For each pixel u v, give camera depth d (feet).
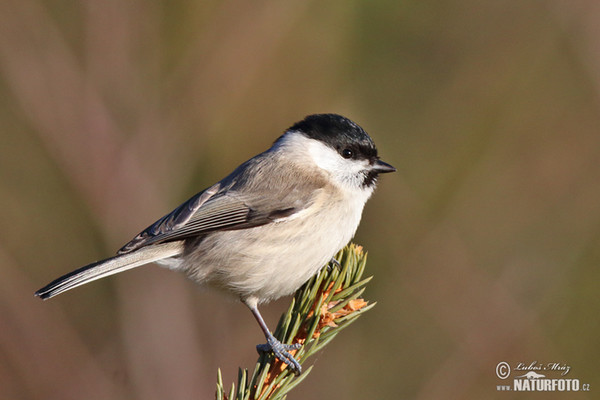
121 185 35.91
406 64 40.73
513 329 34.78
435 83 40.96
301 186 22.48
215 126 37.55
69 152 35.86
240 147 37.76
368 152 23.63
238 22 37.91
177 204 36.76
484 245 37.55
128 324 35.27
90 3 36.60
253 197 22.31
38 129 35.86
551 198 39.14
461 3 41.16
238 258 21.94
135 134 36.70
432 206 38.58
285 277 22.15
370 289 36.29
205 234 22.45
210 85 37.60
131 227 35.76
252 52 37.88
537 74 41.06
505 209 38.83
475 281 36.19
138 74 37.35
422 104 40.60
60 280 20.84
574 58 41.39
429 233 37.40
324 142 23.56
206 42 37.68
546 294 35.81
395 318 35.78
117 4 36.83
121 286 35.70
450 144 40.34
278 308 35.83
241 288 22.33
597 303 35.37
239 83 37.91
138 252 22.04
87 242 36.91
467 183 39.60
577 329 34.73
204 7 37.50
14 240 36.68
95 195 35.63
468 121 40.78
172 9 37.52
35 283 36.32
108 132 36.40
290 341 18.57
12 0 36.14
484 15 41.09
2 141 37.35
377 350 35.42
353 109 39.34
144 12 37.19
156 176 36.60
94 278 21.22
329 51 38.81
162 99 37.37
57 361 34.50
